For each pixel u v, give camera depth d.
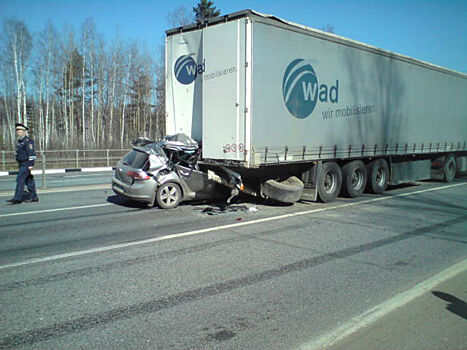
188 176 9.40
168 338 3.44
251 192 9.57
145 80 46.25
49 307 4.04
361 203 10.47
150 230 7.27
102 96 45.44
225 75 8.30
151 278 4.87
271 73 8.38
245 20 7.93
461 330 3.64
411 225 7.88
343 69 10.37
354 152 10.99
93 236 6.82
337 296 4.39
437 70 14.80
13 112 42.38
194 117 9.49
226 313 3.94
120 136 45.06
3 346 3.28
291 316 3.89
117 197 11.12
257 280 4.84
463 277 5.04
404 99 13.02
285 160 8.88
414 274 5.12
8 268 5.20
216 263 5.45
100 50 43.41
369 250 6.16
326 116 9.94
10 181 17.11
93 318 3.80
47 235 6.88
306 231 7.30
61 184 14.97
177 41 9.67
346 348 3.31
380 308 4.09
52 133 39.81
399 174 13.16
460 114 16.62
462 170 17.12
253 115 8.06
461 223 8.11
